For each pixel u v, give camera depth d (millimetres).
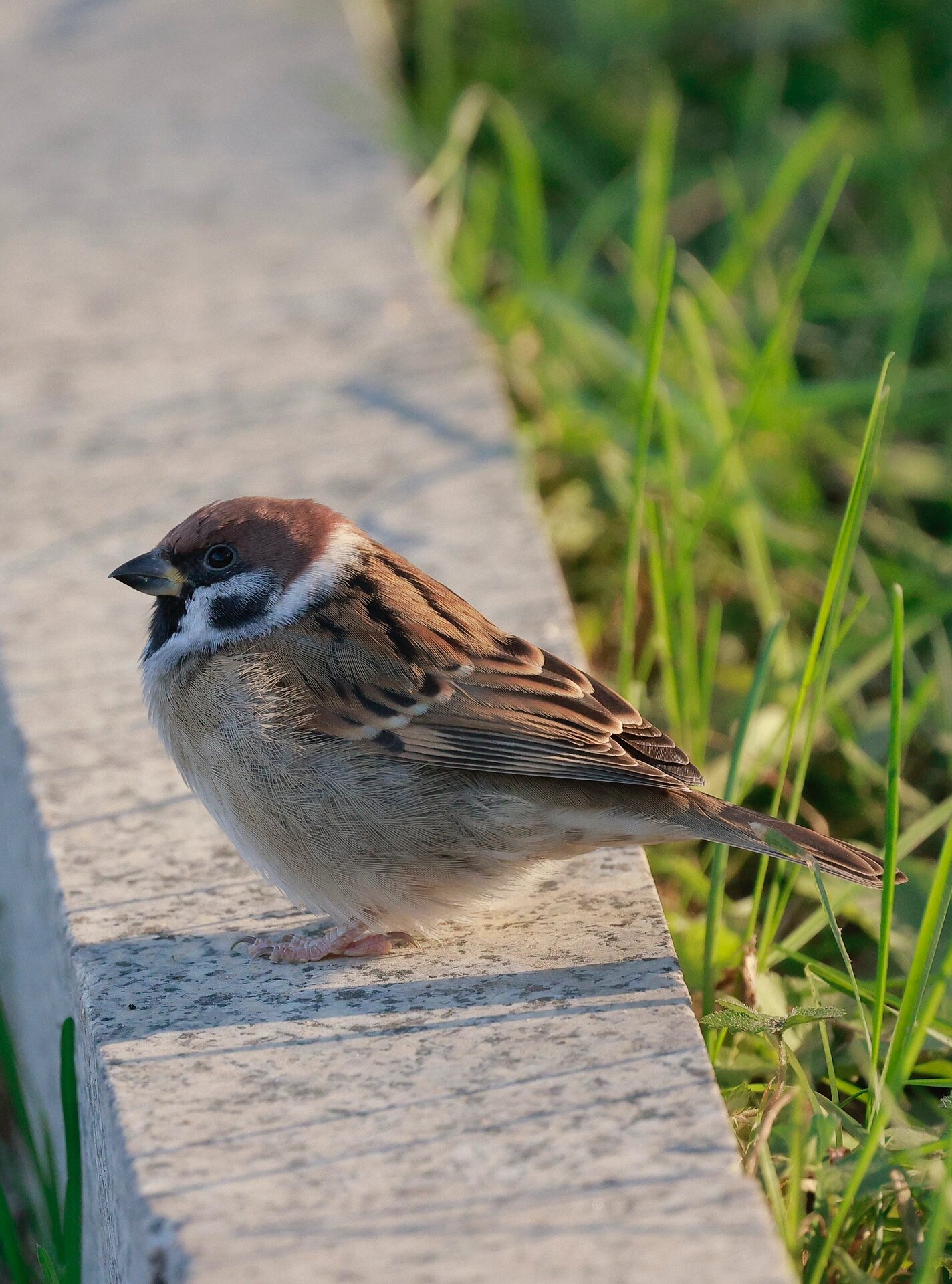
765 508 11148
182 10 18922
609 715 7031
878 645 9672
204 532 7312
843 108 15766
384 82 17156
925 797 9477
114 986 6793
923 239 13211
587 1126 5664
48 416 11867
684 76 17375
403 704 6902
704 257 14805
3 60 17938
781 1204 5941
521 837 6887
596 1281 4902
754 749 9578
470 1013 6438
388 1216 5250
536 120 16594
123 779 8375
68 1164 7043
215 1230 5230
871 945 8523
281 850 6996
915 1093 7328
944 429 12625
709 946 7293
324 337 12609
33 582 10055
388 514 10477
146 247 14078
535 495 11289
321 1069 6113
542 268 13273
